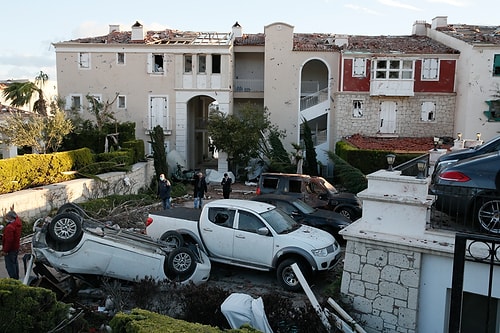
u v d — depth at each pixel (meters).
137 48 33.28
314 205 16.86
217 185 29.83
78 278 9.44
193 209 12.83
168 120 33.72
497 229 6.87
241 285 10.72
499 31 32.66
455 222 7.72
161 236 11.22
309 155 31.14
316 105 33.75
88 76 33.88
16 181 15.45
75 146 26.94
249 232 10.88
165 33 37.62
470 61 28.72
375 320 7.27
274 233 10.64
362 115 32.25
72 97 33.97
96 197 19.34
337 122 32.50
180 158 32.12
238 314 6.89
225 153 31.88
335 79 33.50
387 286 7.16
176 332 4.96
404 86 31.00
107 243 9.30
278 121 34.12
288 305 7.32
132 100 33.81
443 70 31.17
